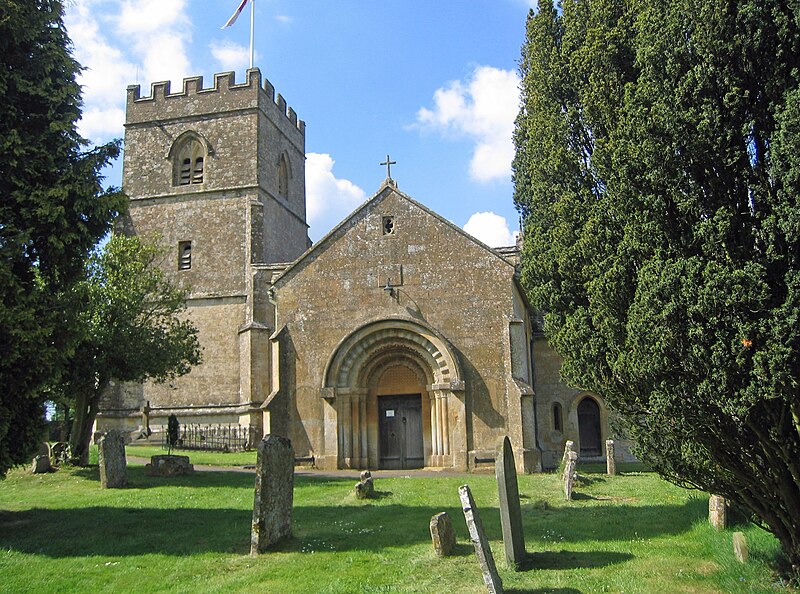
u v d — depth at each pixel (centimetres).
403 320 2548
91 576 1127
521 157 1861
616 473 2361
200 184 4009
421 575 1084
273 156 4247
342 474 2373
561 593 970
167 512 1636
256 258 3816
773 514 993
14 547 1320
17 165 1360
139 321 2841
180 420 3672
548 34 1380
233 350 3728
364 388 2598
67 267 1453
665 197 950
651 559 1136
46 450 2341
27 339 1276
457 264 2572
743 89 899
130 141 4131
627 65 1100
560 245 1218
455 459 2436
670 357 903
